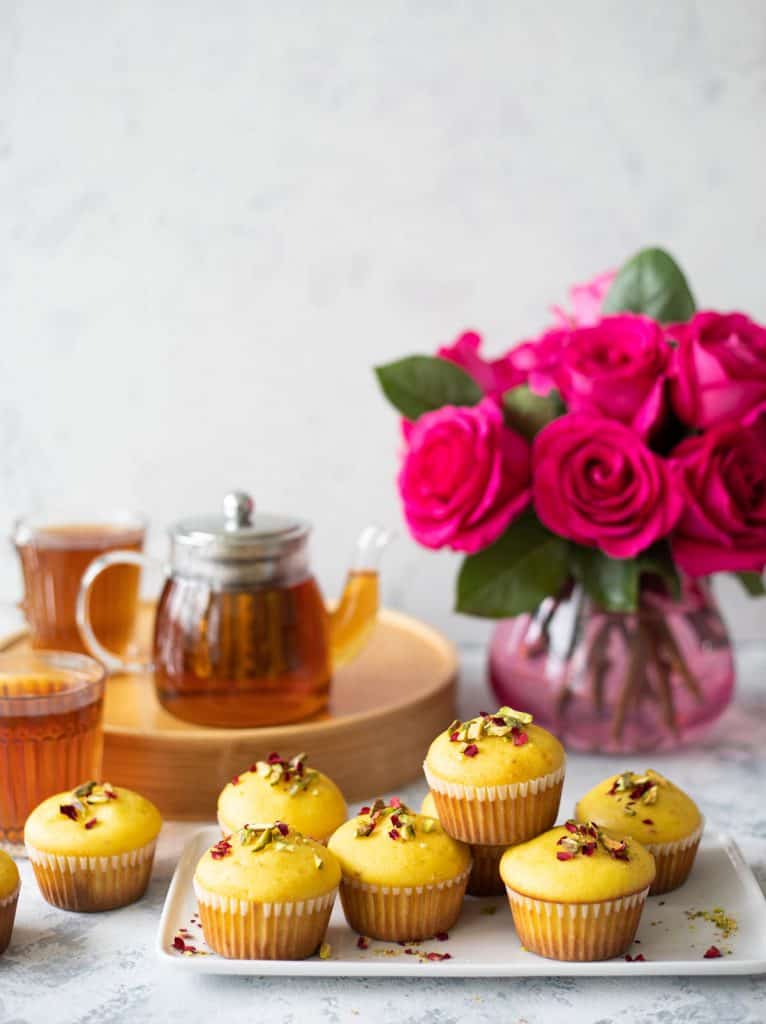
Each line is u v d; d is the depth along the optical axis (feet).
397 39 4.68
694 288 4.86
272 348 4.85
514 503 3.76
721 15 4.69
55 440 4.89
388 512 4.96
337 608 4.10
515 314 4.85
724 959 3.10
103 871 3.31
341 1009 3.05
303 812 3.36
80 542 4.17
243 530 3.79
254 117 4.71
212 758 3.71
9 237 4.76
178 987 3.11
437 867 3.17
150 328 4.83
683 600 3.96
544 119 4.74
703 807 3.78
